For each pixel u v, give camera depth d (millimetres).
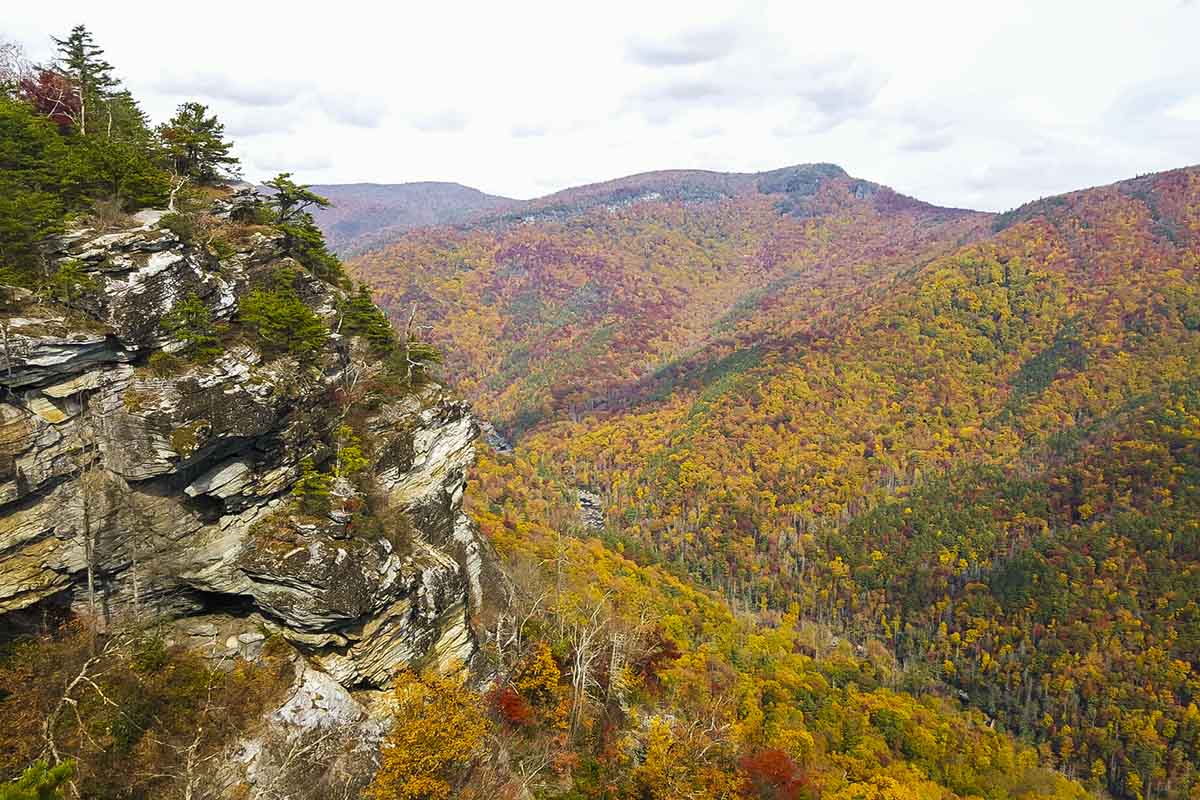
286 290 31828
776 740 57250
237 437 25578
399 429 33750
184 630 25828
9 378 20672
